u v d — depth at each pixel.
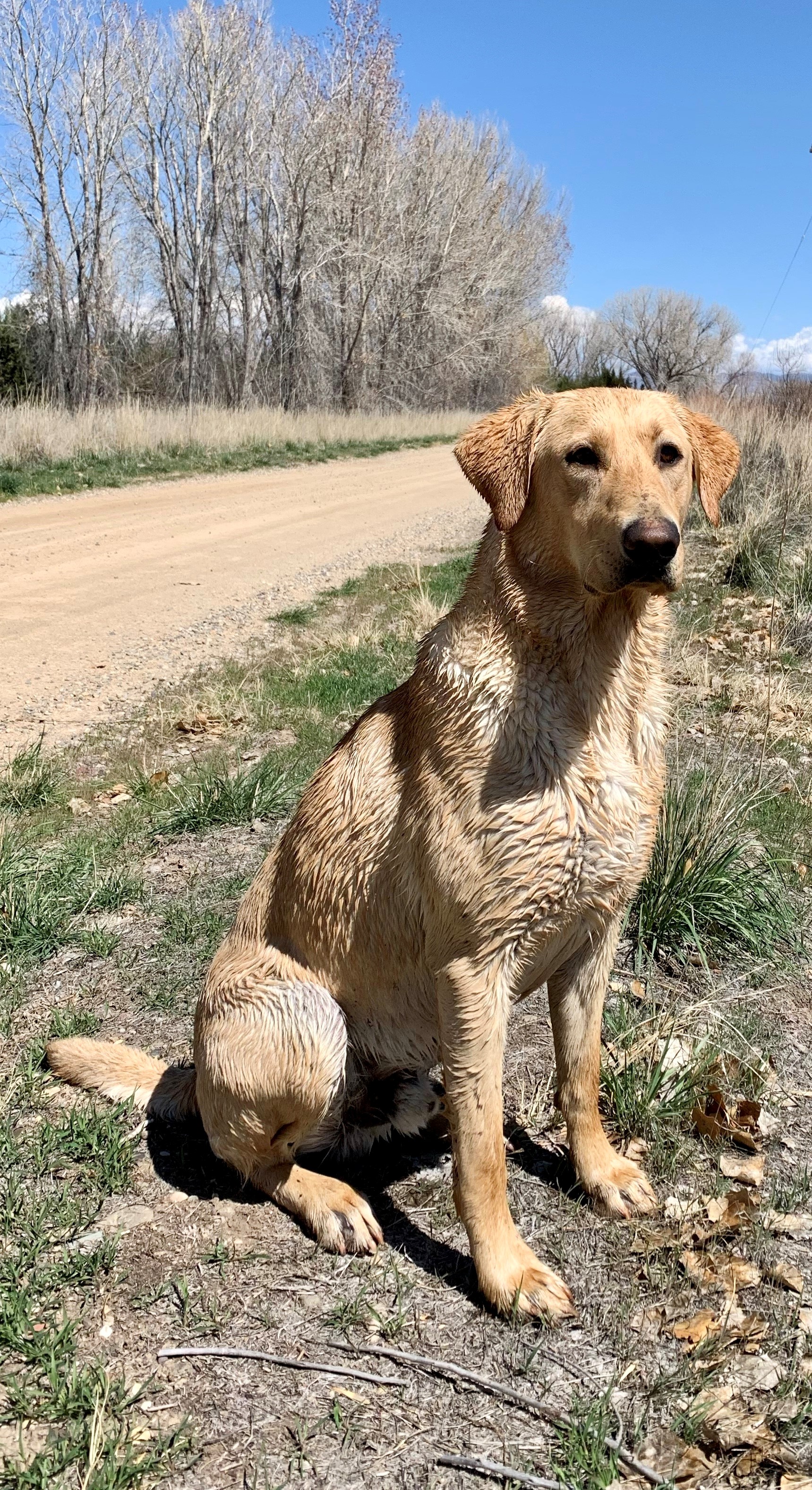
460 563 4.91
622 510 0.87
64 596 4.18
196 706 2.75
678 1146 1.13
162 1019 1.43
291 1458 0.80
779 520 3.78
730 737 2.33
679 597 3.43
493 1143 0.93
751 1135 1.15
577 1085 1.05
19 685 3.03
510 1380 0.87
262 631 3.71
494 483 0.97
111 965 1.55
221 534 5.78
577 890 0.93
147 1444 0.81
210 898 1.72
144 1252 1.01
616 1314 0.93
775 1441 0.81
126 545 5.32
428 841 0.94
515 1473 0.77
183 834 2.00
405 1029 1.06
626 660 0.94
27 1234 1.02
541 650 0.92
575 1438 0.80
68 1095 1.25
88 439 8.33
